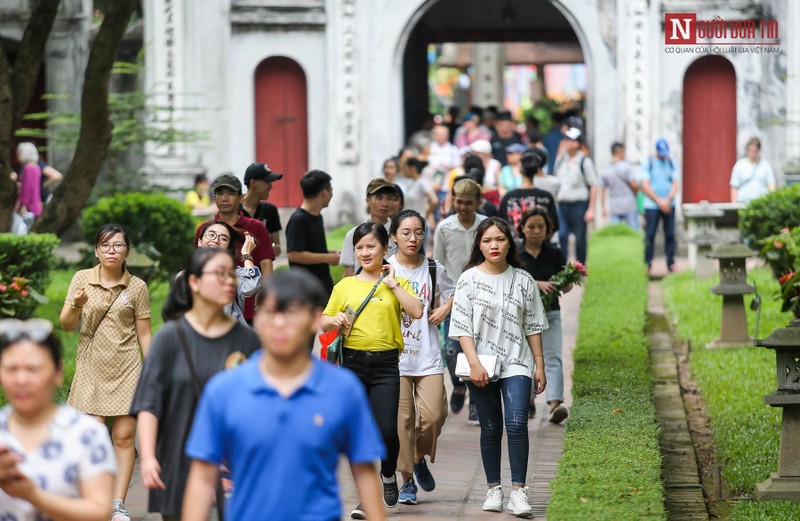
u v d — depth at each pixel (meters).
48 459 11.81
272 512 11.45
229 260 14.76
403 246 21.23
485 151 47.62
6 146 36.28
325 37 61.00
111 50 35.59
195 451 11.62
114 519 19.30
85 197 37.88
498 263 20.58
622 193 53.72
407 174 41.75
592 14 58.94
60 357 12.12
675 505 21.03
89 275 20.52
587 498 19.08
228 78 61.00
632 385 27.72
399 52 60.84
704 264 45.59
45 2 36.31
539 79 102.25
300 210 25.52
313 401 11.58
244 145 61.44
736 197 51.44
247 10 60.75
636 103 57.91
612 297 40.84
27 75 36.84
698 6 57.50
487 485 22.25
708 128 58.19
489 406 20.47
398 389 19.91
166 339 14.70
